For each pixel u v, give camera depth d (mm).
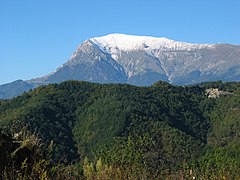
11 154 11109
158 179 15945
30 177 10477
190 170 16781
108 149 29641
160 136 77750
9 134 11625
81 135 82438
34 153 11531
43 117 83125
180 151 70438
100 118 84188
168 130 79062
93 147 75062
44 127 80000
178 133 77500
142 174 15133
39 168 10789
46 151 11922
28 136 11969
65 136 81562
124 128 77000
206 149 70500
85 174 13836
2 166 10773
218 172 17609
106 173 14008
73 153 75188
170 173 17094
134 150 24281
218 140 86500
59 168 11625
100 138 76375
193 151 71875
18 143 11578
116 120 79875
